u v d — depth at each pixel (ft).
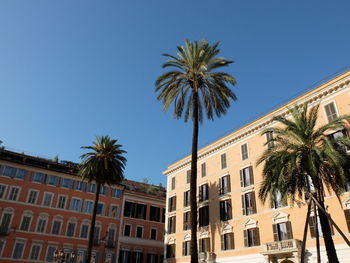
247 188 128.77
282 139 84.64
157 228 216.54
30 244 171.22
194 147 99.50
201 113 111.96
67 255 178.70
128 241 201.36
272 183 81.41
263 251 111.96
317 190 73.15
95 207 135.03
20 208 175.83
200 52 106.22
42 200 183.73
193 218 90.68
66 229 184.65
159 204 224.94
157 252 209.46
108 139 150.71
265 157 83.82
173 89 108.47
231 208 133.80
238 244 124.77
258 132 133.69
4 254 162.71
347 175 73.87
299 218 105.81
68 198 192.44
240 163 137.49
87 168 142.41
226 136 149.79
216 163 151.53
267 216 116.88
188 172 169.89
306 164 74.79
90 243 126.72
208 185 151.23
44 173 190.39
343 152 75.36
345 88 104.99
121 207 208.33
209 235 140.15
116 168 144.66
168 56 110.63
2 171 178.29
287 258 104.42
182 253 152.66
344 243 91.35
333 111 106.42
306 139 77.82
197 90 106.01
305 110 83.76
